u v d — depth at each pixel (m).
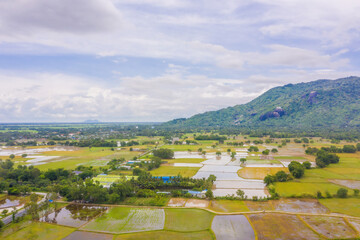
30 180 134.50
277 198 104.75
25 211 94.12
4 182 120.25
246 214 89.25
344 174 144.75
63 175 143.12
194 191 114.12
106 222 83.81
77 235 74.88
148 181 127.56
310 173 147.00
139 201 103.75
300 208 95.12
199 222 83.00
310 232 75.44
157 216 88.38
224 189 119.94
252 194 112.38
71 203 102.62
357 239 70.69
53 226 81.06
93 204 101.00
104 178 135.75
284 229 77.50
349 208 94.31
